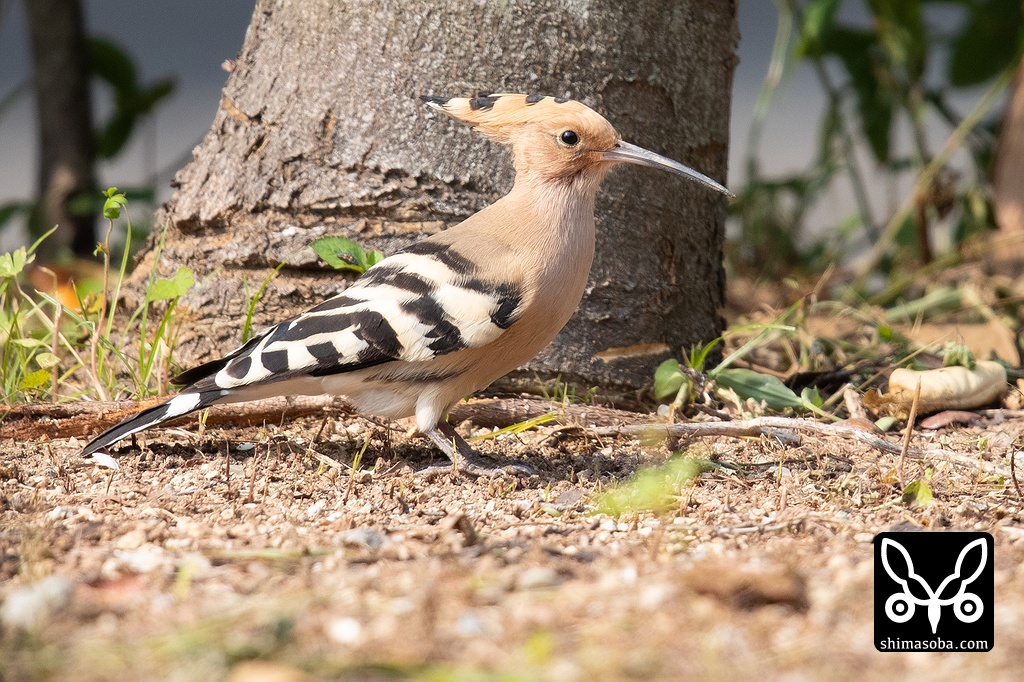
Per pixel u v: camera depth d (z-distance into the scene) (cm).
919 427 1016
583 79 994
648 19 1012
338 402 956
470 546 643
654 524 708
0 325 975
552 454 910
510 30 981
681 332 1072
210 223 1036
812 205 1916
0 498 754
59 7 1766
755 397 1019
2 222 1739
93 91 1856
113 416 909
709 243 1105
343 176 1002
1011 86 1658
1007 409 1045
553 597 541
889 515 737
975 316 1407
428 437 858
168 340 989
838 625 512
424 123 989
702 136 1074
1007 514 734
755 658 475
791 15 1753
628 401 1033
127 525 684
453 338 815
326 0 1001
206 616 513
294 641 484
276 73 1021
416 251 857
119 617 517
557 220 848
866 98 1828
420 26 984
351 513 744
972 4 1767
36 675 454
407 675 450
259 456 880
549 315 845
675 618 513
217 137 1048
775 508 754
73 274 1383
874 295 1599
